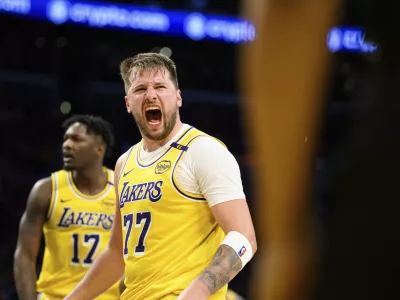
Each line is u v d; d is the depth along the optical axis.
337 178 1.05
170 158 3.22
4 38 13.55
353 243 1.03
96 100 13.70
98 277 3.62
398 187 1.02
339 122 1.07
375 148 1.03
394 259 1.02
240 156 12.55
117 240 3.60
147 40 14.54
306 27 0.88
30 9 12.38
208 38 13.81
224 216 3.02
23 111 13.25
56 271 4.68
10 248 11.62
